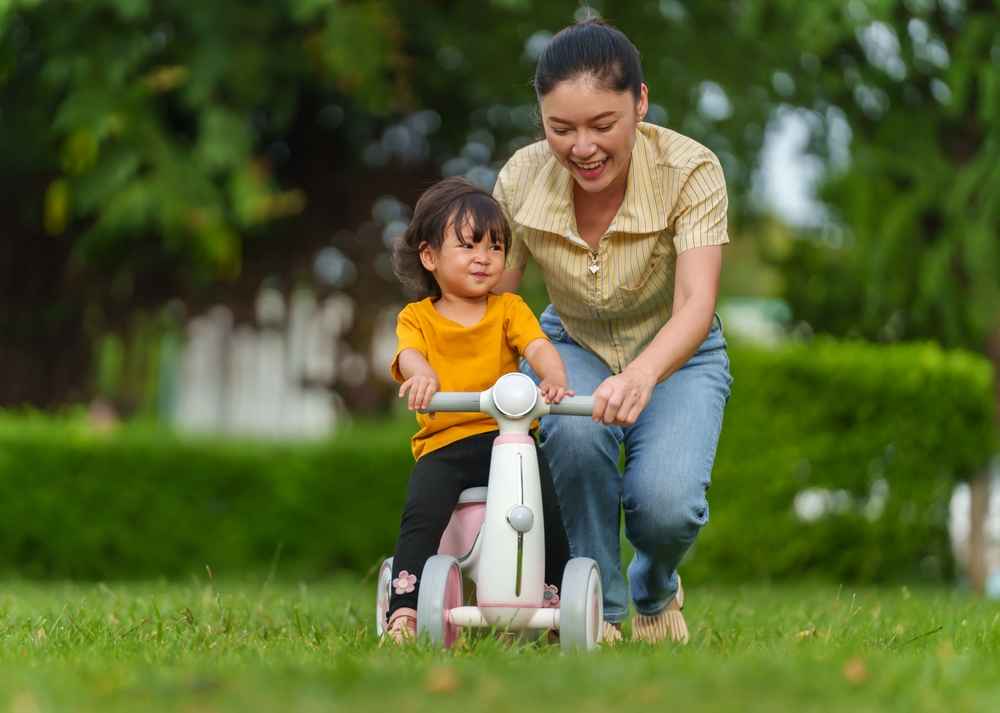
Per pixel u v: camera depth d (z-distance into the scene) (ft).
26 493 75.51
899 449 75.31
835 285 88.58
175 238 74.33
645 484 28.91
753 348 75.10
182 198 72.69
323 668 22.54
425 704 19.35
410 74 79.36
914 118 81.76
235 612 35.06
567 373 30.73
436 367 29.43
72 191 73.56
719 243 29.04
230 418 104.99
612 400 26.50
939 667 22.38
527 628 27.45
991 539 82.74
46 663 24.54
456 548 28.86
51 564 75.87
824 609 38.68
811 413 74.38
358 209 91.81
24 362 92.17
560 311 31.42
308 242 91.40
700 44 78.13
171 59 74.54
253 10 73.97
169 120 80.89
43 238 90.43
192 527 76.43
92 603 38.91
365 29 72.59
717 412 30.25
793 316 90.84
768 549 74.23
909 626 34.01
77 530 75.77
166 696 20.24
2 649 26.81
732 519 73.97
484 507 28.94
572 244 29.78
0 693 20.67
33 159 83.46
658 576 30.53
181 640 28.66
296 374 93.91
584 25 27.48
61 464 75.82
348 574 77.10
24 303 91.50
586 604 26.84
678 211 29.27
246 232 84.69
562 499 30.50
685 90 77.25
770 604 44.19
